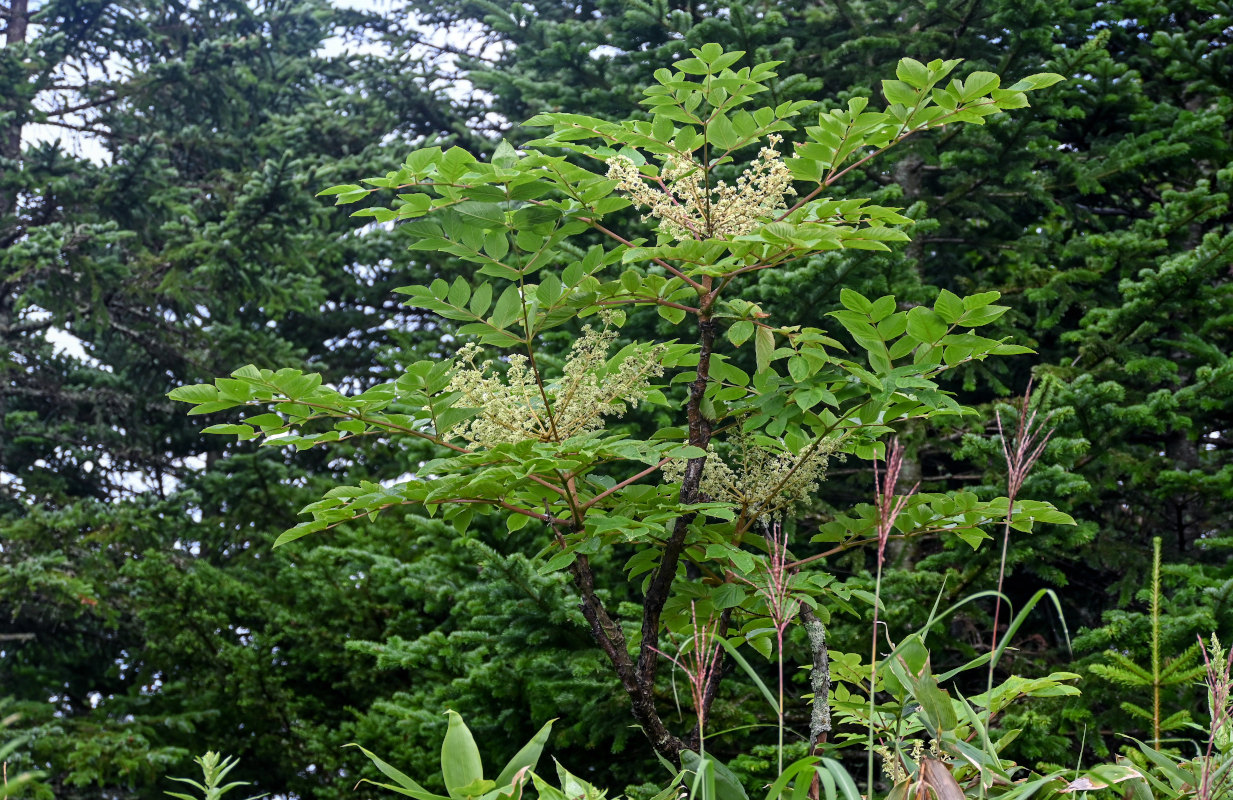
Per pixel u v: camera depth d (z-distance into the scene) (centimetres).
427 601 763
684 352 312
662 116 293
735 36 848
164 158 1673
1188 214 695
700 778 214
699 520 320
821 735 284
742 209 286
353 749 883
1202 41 840
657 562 341
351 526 1082
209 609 985
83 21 1689
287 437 295
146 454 1568
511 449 267
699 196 290
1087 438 630
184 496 1302
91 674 1397
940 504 325
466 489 287
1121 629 496
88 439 1531
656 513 296
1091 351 677
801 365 301
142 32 1766
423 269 1468
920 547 777
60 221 1437
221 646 940
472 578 743
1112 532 727
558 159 273
